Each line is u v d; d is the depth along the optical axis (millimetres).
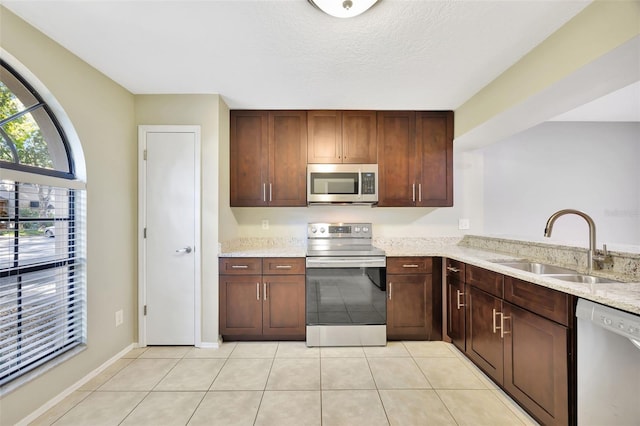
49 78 1808
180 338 2645
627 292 1336
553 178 3428
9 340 1587
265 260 2695
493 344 2041
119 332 2420
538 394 1624
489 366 2088
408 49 1913
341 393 1968
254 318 2689
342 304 2684
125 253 2504
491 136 2844
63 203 1952
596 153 3465
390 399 1905
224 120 2809
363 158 3004
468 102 2738
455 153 3361
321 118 2992
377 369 2268
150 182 2633
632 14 1307
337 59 2035
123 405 1842
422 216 3355
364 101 2789
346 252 2748
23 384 1636
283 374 2195
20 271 1683
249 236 3287
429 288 2752
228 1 1489
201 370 2246
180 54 1984
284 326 2701
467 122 2756
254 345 2682
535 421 1702
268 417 1742
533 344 1664
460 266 2504
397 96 2672
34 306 1756
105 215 2264
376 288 2705
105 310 2262
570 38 1626
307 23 1661
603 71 1602
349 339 2674
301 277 2705
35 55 1718
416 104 2861
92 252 2131
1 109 1636
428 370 2254
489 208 3385
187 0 1482
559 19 1621
